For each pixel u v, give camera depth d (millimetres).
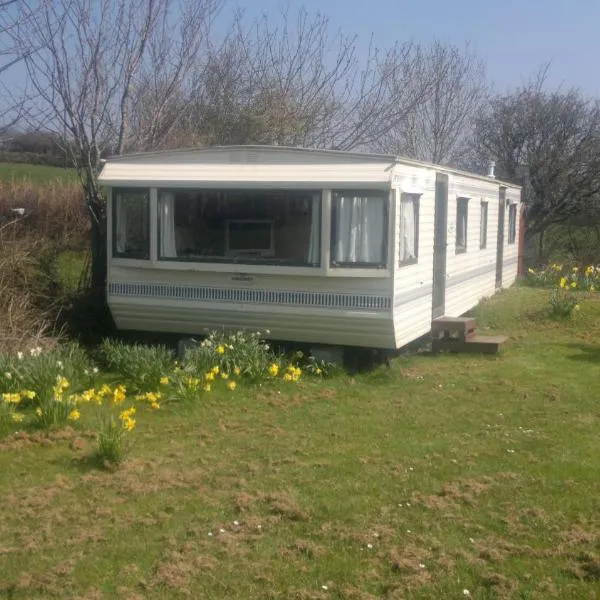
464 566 4770
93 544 5023
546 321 12984
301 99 17344
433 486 5977
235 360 9039
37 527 5238
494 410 8023
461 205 12945
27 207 14383
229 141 16203
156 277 10133
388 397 8539
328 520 5391
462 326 10742
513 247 18078
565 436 7188
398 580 4613
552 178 24234
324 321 9500
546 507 5602
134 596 4434
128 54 12164
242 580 4609
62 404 7312
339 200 9234
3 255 10609
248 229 9766
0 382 8016
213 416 7766
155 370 8508
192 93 14539
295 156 9469
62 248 12727
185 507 5574
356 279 9297
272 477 6141
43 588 4496
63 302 10922
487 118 24984
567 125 24328
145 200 10000
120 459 6367
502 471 6289
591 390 8789
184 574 4652
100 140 12258
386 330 9320
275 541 5082
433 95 22797
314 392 8703
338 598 4434
